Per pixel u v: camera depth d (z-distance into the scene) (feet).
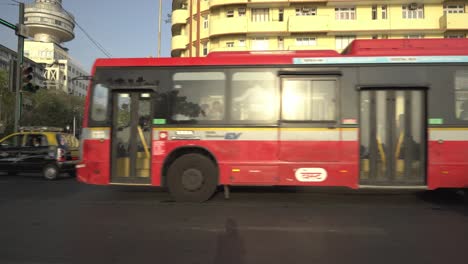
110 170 26.55
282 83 25.71
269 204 26.21
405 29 110.22
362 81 25.45
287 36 115.85
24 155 41.98
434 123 25.13
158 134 26.18
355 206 25.67
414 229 19.77
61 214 23.08
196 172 26.30
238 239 17.83
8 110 143.84
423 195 30.12
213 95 26.03
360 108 25.68
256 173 25.44
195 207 25.09
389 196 29.58
